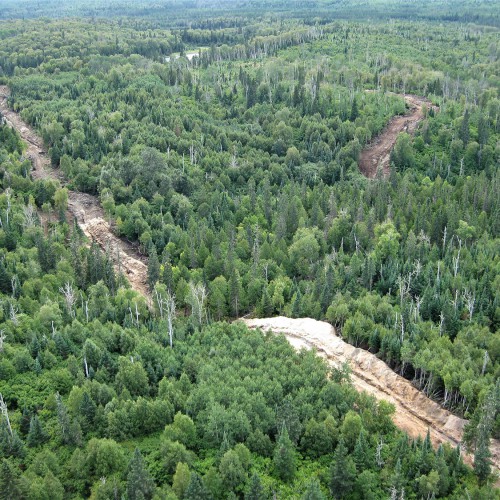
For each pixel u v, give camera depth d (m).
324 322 124.88
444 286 131.88
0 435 85.31
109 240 163.38
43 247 140.62
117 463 82.94
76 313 122.12
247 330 117.31
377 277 140.12
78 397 92.19
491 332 121.88
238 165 199.50
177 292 135.50
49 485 78.50
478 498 80.19
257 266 141.50
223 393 94.12
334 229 156.62
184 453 83.62
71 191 188.62
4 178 179.00
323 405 94.00
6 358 102.69
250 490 77.56
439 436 100.00
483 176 183.75
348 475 81.38
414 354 110.62
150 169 182.25
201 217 170.50
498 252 144.62
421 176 197.25
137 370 98.81
